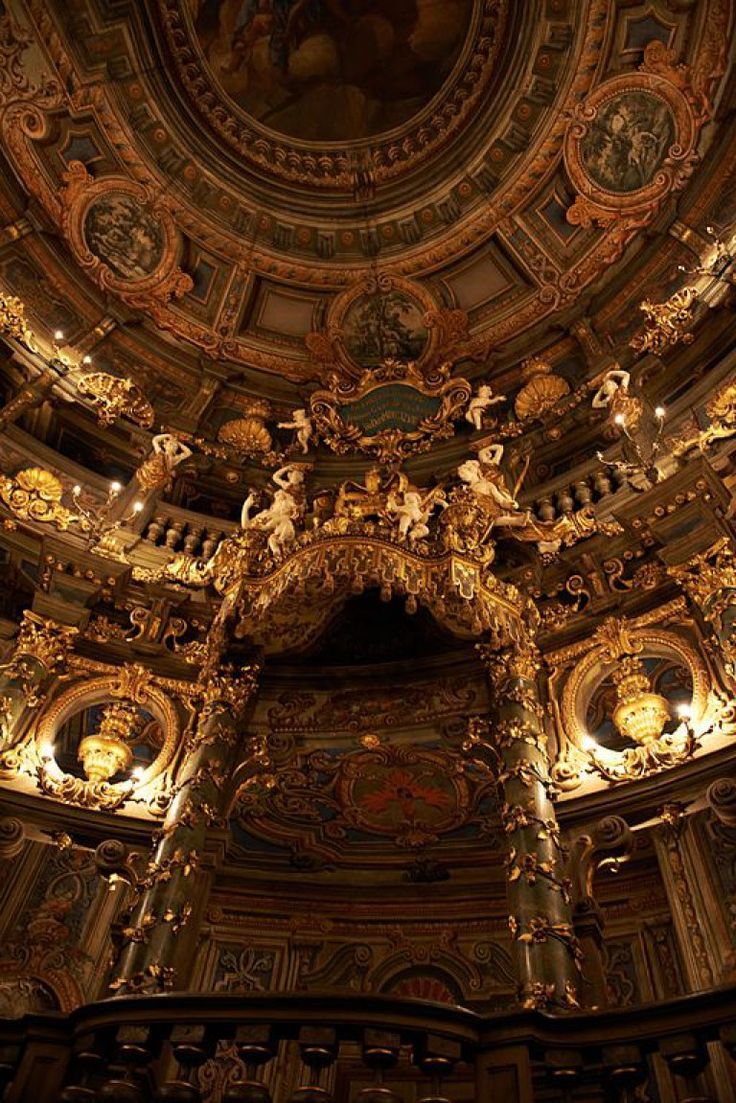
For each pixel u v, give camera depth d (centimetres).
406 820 1002
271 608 931
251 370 1462
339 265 1477
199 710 967
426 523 1115
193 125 1395
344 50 1435
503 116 1357
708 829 822
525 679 867
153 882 711
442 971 1022
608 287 1309
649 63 1211
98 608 1050
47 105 1263
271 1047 433
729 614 807
